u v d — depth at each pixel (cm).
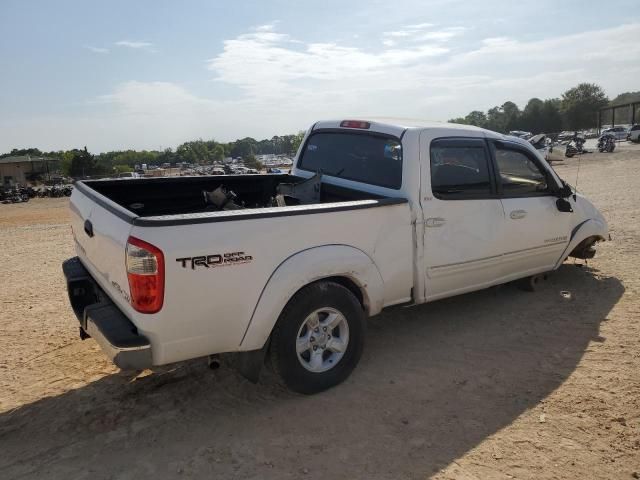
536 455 308
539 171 543
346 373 394
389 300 422
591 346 450
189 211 523
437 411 357
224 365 426
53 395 385
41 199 4512
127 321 329
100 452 317
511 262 518
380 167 458
